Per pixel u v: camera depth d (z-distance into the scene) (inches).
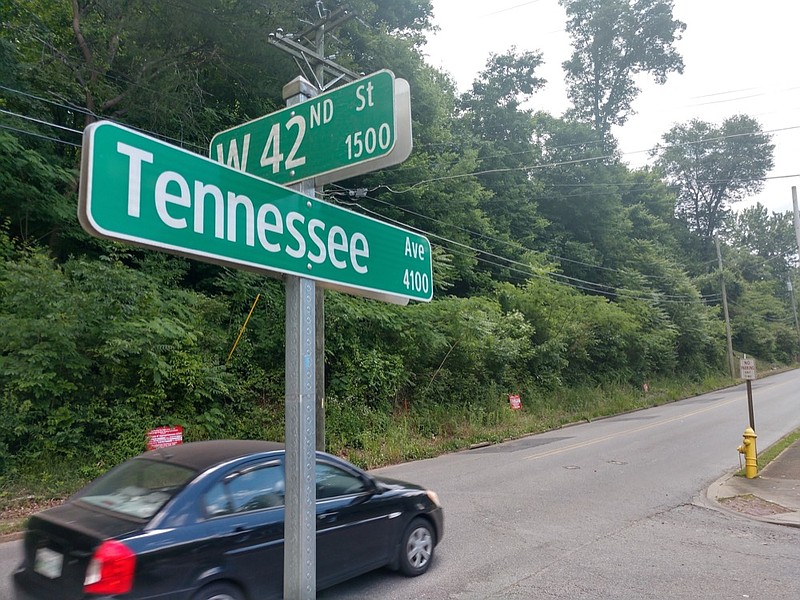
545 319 997.8
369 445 563.8
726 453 528.1
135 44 601.3
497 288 1002.7
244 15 595.5
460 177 923.4
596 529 286.5
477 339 787.4
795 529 290.7
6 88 474.3
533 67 1435.8
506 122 1354.6
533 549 252.1
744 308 2217.0
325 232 95.0
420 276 117.3
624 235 1612.9
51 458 391.2
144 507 151.3
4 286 414.3
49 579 140.6
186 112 608.4
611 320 1139.3
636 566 230.5
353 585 207.0
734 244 2891.2
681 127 2578.7
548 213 1446.9
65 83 545.3
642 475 431.2
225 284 588.4
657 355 1370.6
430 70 1064.8
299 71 642.2
